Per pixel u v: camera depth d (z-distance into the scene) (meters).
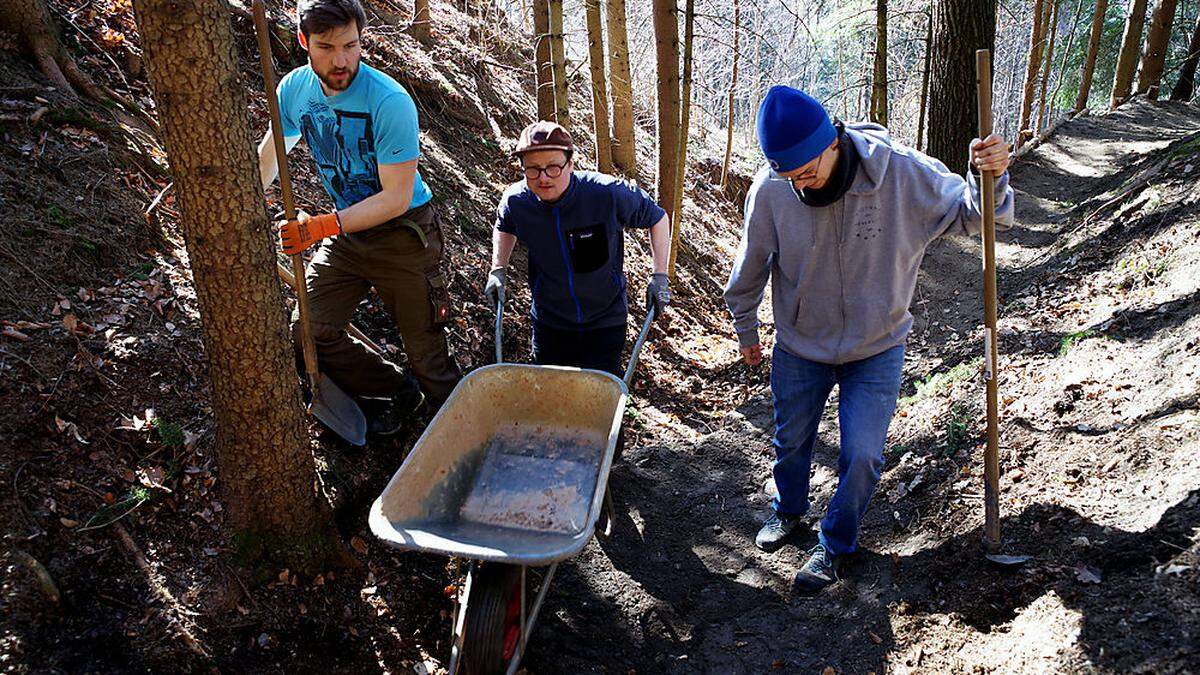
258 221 2.60
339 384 3.62
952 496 3.45
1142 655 2.27
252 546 2.90
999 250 7.42
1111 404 3.53
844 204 2.76
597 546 3.77
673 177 7.13
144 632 2.58
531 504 3.12
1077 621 2.50
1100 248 5.80
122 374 3.18
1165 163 6.69
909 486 3.68
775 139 2.54
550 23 6.81
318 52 2.86
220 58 2.40
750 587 3.49
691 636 3.27
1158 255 4.94
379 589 3.16
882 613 3.05
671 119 6.89
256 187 2.59
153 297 3.52
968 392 4.22
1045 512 3.08
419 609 3.20
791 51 18.02
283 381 2.78
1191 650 2.21
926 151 9.16
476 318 5.07
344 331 3.52
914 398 4.49
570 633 3.25
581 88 11.41
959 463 3.64
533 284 3.70
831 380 3.20
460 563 3.45
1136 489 2.96
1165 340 3.83
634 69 12.49
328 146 3.19
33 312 3.16
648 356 6.09
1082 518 2.95
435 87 7.16
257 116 5.22
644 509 4.13
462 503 3.12
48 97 3.96
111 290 3.44
